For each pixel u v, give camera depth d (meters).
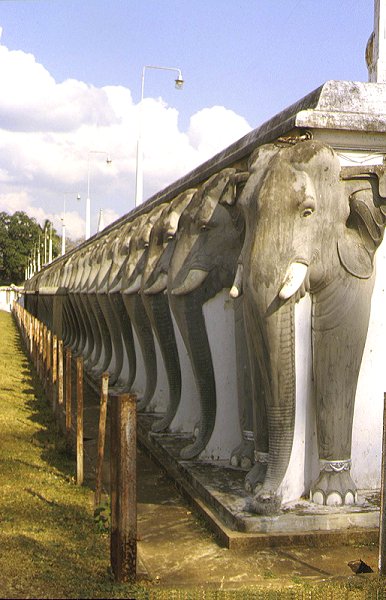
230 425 6.52
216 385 6.54
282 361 4.87
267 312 4.77
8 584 3.94
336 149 5.11
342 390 5.07
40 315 28.39
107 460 7.43
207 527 5.16
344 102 5.05
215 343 6.53
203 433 6.55
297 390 5.07
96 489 5.58
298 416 5.09
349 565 4.37
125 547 3.88
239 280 5.16
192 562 4.47
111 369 12.88
